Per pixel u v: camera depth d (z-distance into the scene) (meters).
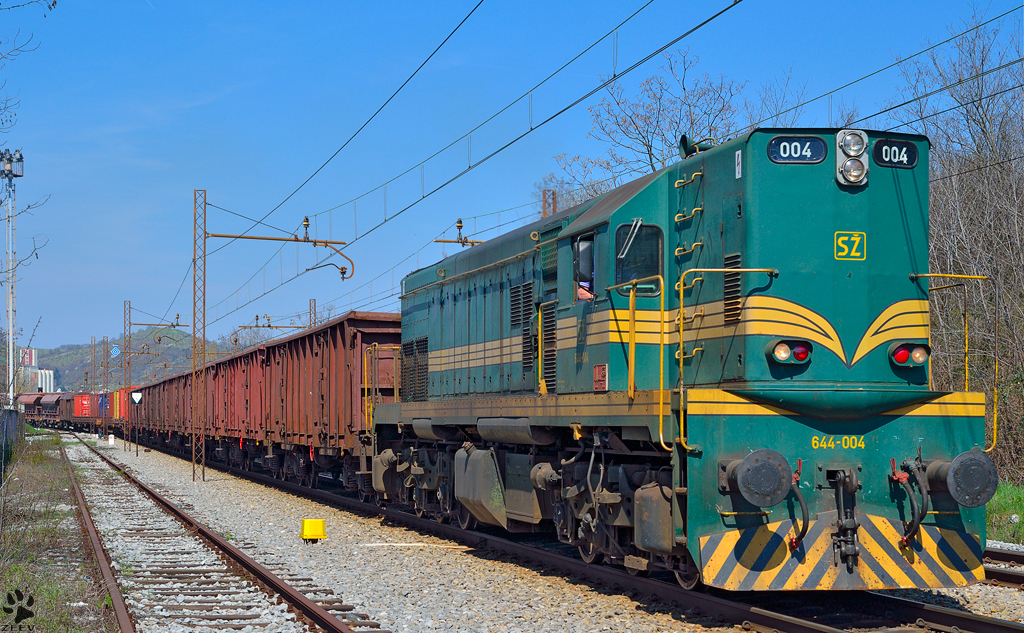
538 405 10.66
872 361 8.18
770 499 7.55
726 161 8.62
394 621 8.42
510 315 12.29
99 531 15.07
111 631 8.16
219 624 8.41
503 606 8.95
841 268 8.23
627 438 8.95
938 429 8.28
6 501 14.16
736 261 8.34
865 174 8.30
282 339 24.53
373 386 18.05
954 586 8.07
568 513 10.50
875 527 7.99
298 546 13.51
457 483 13.17
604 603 8.89
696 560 7.82
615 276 9.26
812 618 8.08
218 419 33.44
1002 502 15.06
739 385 8.12
